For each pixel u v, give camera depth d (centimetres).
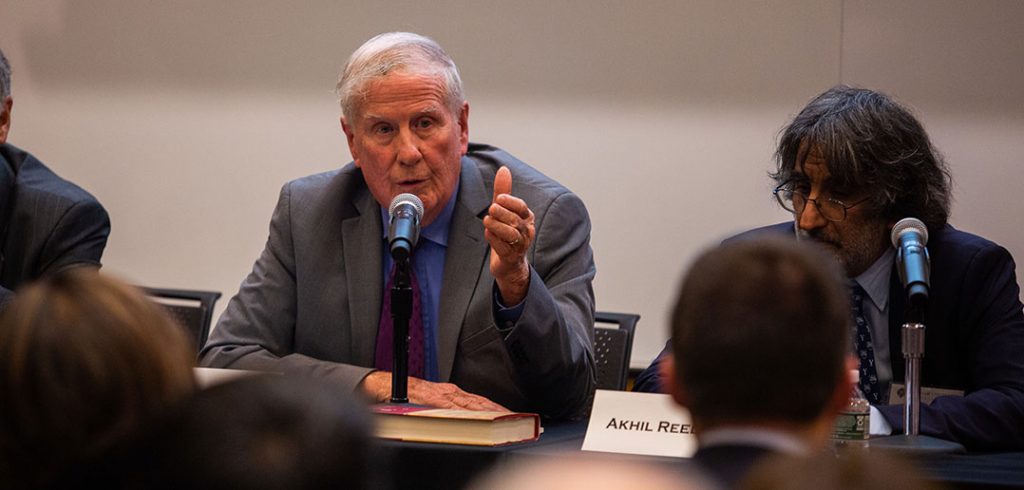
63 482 276
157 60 1564
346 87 837
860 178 769
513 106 1503
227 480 234
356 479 241
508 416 616
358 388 755
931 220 804
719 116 1462
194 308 1139
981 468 566
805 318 345
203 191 1561
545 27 1492
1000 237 1416
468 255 835
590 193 1490
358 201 880
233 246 1557
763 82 1450
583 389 800
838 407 364
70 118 1577
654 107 1475
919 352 655
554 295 827
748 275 351
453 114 841
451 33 1511
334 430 239
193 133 1560
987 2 1405
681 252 1473
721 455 341
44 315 279
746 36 1452
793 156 796
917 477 214
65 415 272
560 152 1495
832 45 1437
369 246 859
